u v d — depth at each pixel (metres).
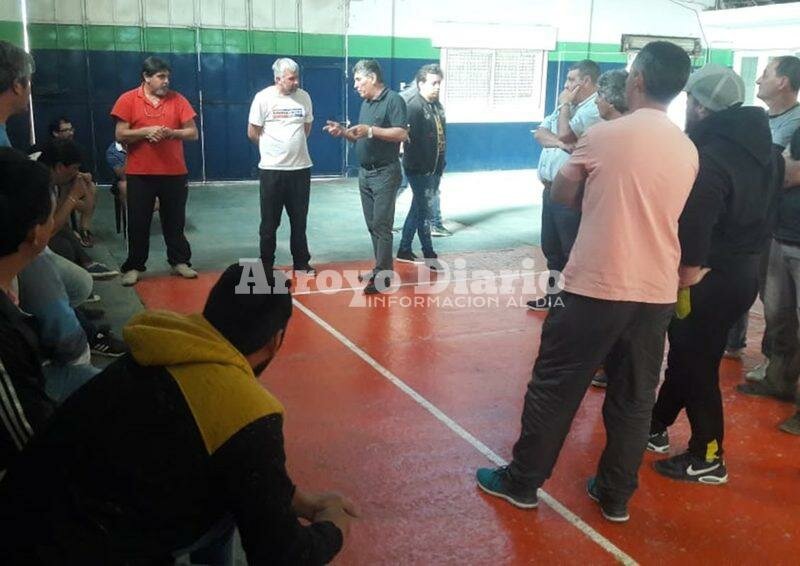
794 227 3.44
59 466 1.37
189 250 5.91
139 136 5.40
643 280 2.43
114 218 8.25
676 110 10.54
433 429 3.43
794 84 3.94
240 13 10.75
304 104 5.75
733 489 2.99
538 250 7.14
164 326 1.43
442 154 6.89
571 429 3.47
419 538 2.61
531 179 12.41
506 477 2.84
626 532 2.68
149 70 5.36
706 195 2.52
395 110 5.29
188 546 1.47
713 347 2.87
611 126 2.43
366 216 5.62
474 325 4.93
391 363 4.23
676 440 3.39
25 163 1.68
